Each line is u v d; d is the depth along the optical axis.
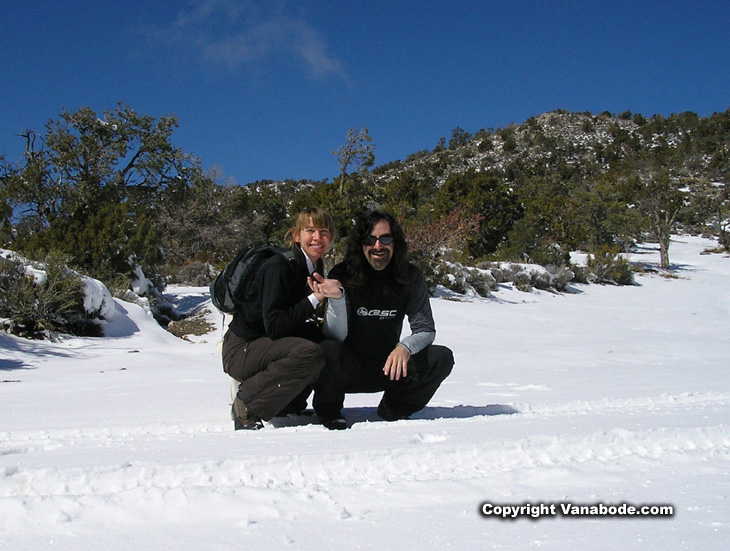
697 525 1.42
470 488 1.72
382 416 3.29
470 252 36.16
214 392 4.96
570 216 41.69
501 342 11.52
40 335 10.03
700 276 33.78
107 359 8.36
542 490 1.71
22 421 3.45
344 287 2.99
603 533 1.38
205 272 20.31
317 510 1.53
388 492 1.68
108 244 13.90
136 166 25.75
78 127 23.97
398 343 3.02
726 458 2.10
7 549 1.29
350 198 27.42
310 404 4.32
